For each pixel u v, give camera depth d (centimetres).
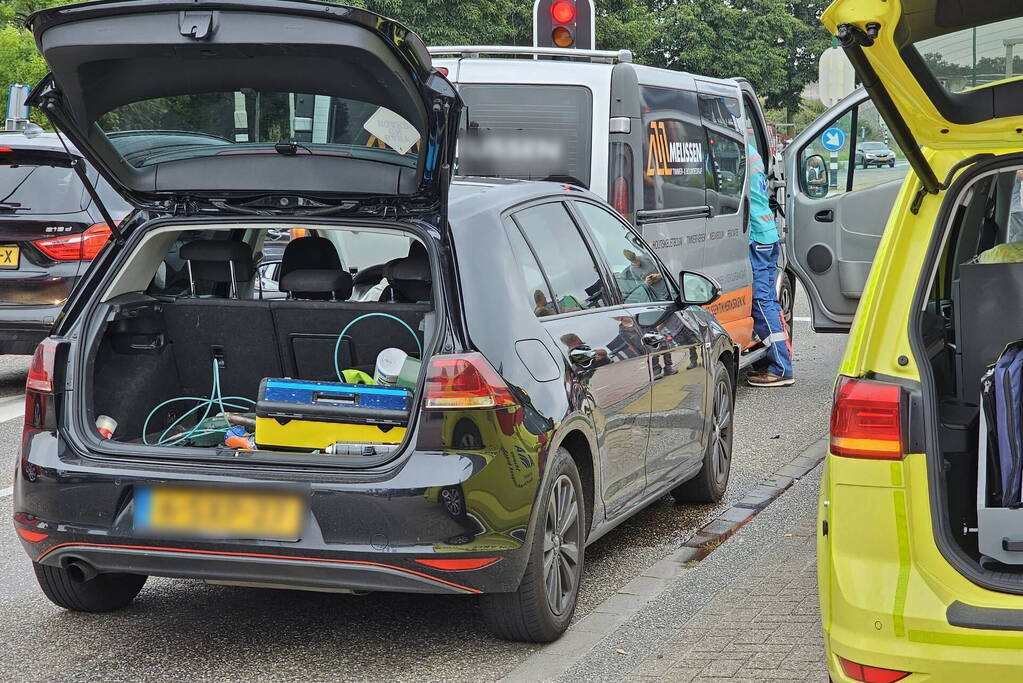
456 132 489
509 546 493
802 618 542
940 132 377
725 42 6769
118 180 543
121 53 473
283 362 584
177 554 496
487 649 539
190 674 517
